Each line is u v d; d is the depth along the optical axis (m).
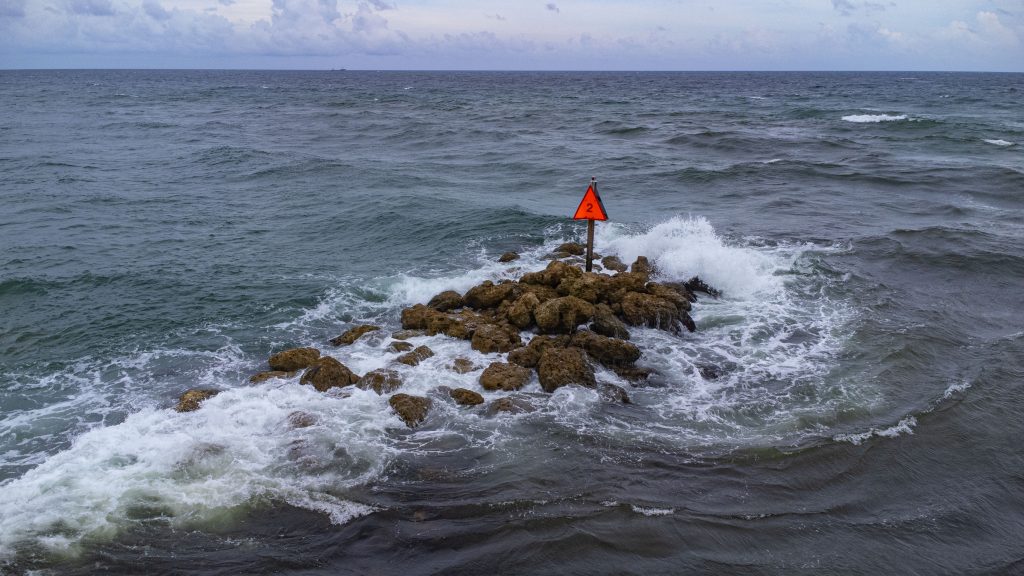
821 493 7.02
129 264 14.85
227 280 13.91
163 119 52.50
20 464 7.60
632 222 18.66
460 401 8.74
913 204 20.81
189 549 6.18
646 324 11.38
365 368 9.73
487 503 6.78
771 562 6.04
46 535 6.30
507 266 14.70
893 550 6.21
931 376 9.62
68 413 8.77
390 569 5.95
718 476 7.25
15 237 17.06
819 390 9.21
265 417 8.33
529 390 9.15
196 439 7.82
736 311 12.23
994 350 10.52
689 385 9.43
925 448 7.84
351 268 14.84
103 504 6.73
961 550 6.23
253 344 10.95
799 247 16.08
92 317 11.94
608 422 8.34
